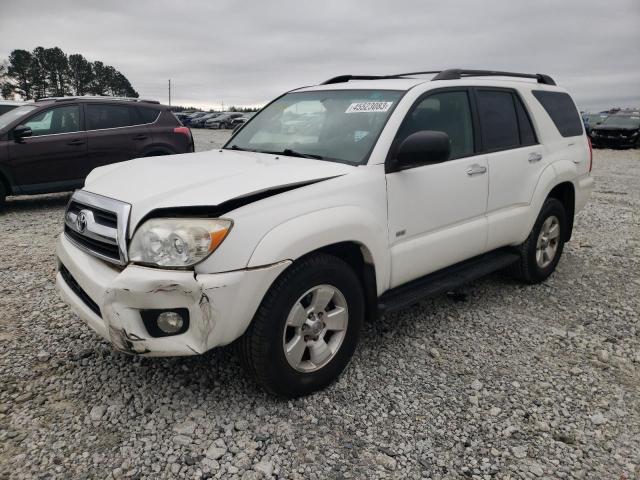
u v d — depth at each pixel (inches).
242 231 98.2
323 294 112.9
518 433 107.3
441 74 151.3
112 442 100.0
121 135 331.6
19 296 169.3
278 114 157.6
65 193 391.2
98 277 103.3
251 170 116.0
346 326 119.4
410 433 106.0
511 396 120.4
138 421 106.5
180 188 104.6
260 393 117.3
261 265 99.0
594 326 160.2
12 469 91.9
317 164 122.4
